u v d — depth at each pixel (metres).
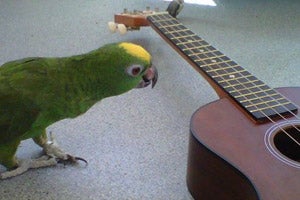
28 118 0.57
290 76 0.88
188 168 0.57
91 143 0.70
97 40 1.02
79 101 0.60
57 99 0.58
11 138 0.58
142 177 0.63
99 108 0.78
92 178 0.63
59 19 1.13
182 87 0.85
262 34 1.05
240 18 1.13
